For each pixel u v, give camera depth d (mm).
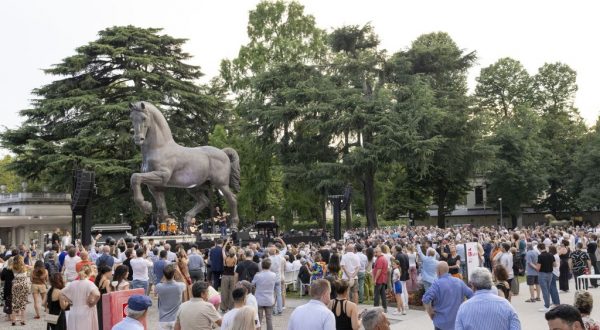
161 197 23859
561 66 74125
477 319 6809
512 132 60938
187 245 22344
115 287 11586
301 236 31312
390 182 57812
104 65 46375
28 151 42250
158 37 47312
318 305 7016
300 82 45188
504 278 11250
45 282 16531
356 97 44000
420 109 42875
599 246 23172
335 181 43156
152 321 15688
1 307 18812
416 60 49500
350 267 16234
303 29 54375
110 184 43719
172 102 46812
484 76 74875
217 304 9219
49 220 48750
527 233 31281
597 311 15867
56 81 45312
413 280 17766
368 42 50438
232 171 26359
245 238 25875
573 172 64938
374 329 5824
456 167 49562
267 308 12727
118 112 41938
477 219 78812
